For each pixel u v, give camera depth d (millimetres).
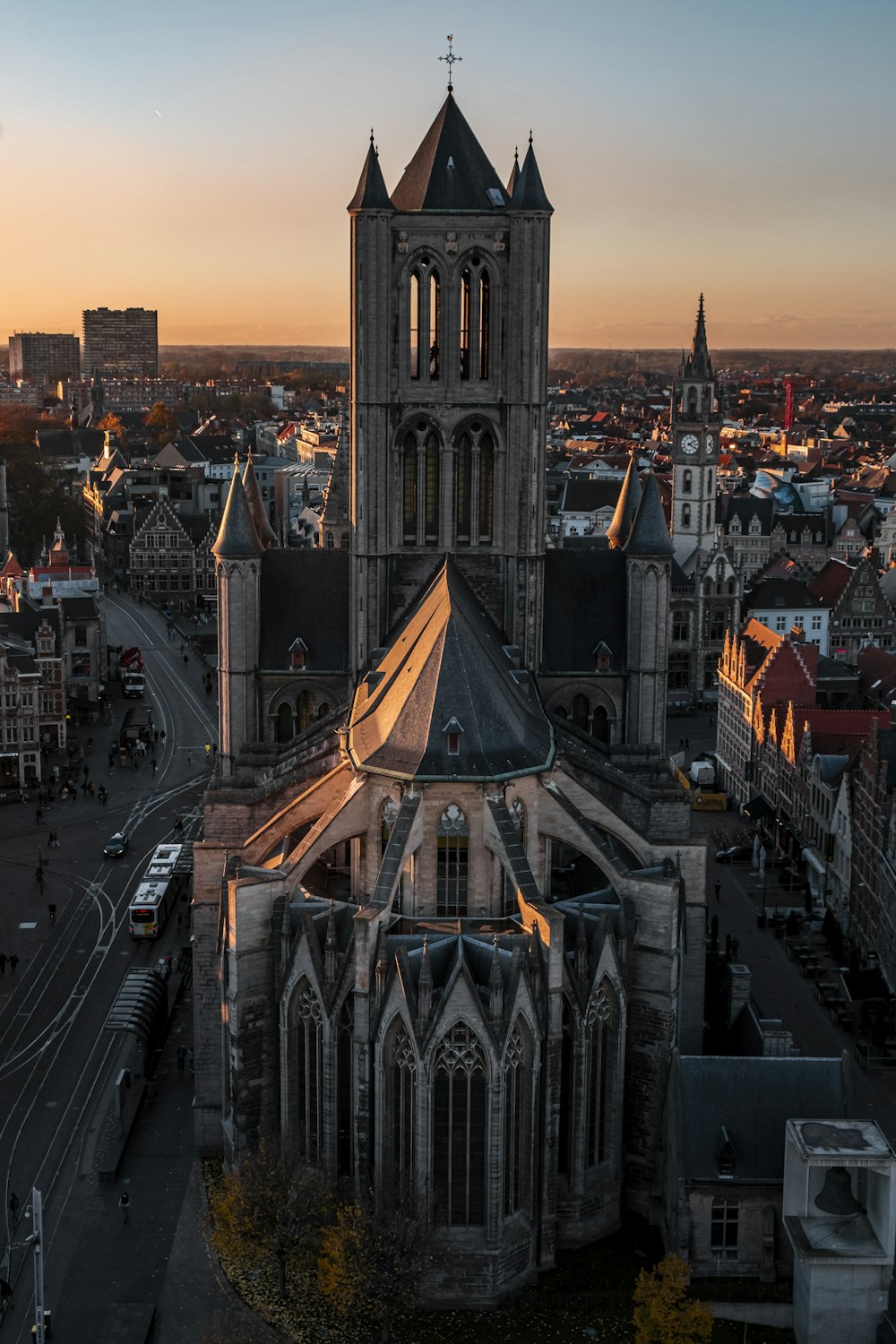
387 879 89438
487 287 114500
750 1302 86062
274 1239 86500
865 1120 85375
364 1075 87250
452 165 113312
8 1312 86625
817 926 144625
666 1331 79688
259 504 156875
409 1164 87000
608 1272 90250
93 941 140625
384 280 112125
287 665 120562
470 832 92938
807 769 161125
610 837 107375
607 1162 93875
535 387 114562
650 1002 94438
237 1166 95312
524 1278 89188
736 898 153875
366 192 110250
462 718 93688
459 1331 84875
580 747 112125
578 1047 90125
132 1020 112125
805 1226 84250
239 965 93438
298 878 94562
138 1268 90875
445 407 115125
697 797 186125
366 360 113312
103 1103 109875
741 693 191500
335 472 170875
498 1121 84750
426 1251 83188
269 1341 84250
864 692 196125
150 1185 99688
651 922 94000
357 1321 86000
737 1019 106062
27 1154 102812
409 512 118500
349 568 121562
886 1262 81250
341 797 99375
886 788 131625
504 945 88688
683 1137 88188
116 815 179625
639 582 119438
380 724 99438
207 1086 102625
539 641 119812
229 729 121250
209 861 102812
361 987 86312
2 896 152625
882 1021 119375
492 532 118812
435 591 110062
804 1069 90250
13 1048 118312
